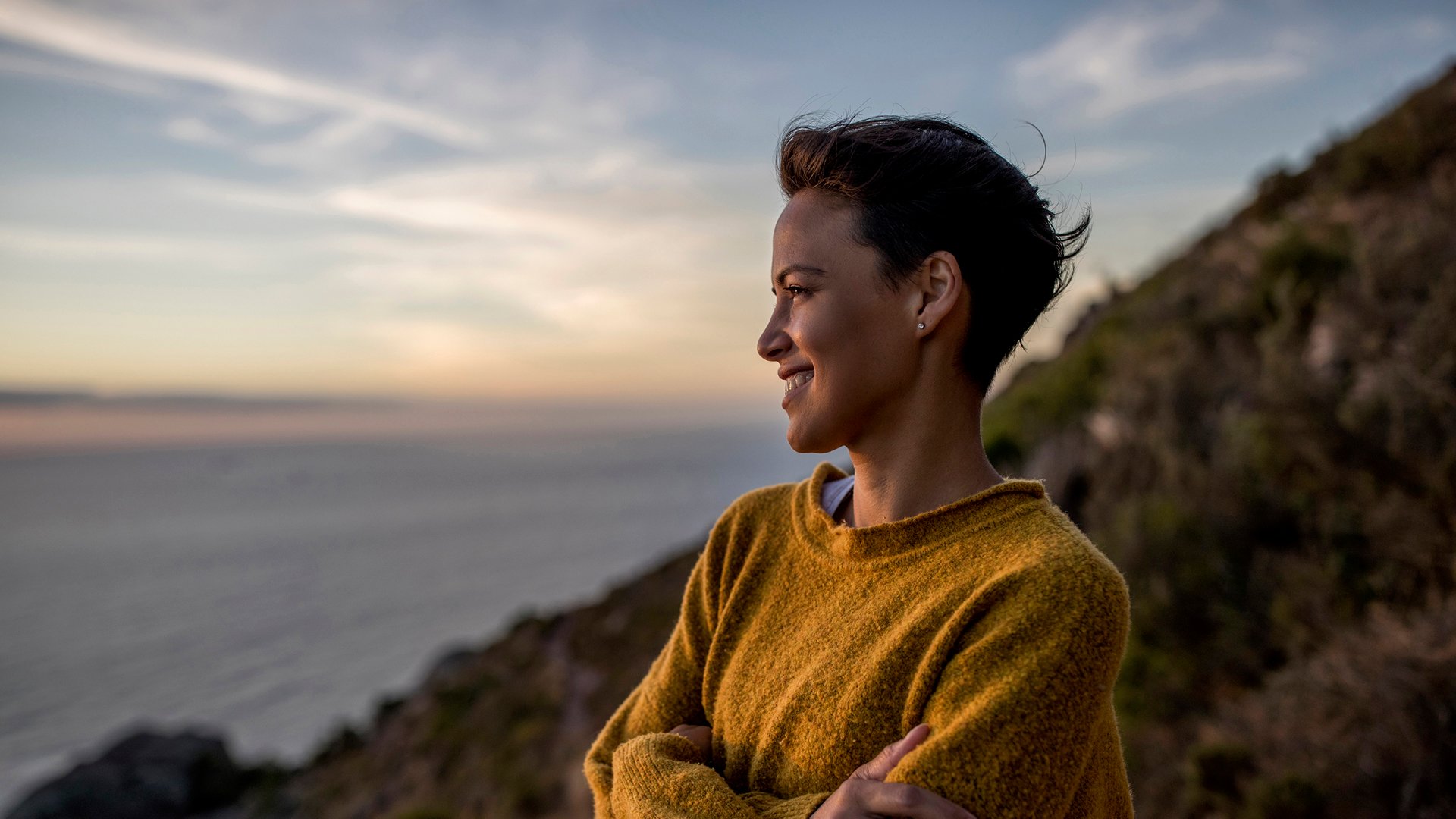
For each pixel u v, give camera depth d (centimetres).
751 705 109
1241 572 429
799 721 99
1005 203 98
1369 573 368
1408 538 347
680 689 127
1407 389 376
